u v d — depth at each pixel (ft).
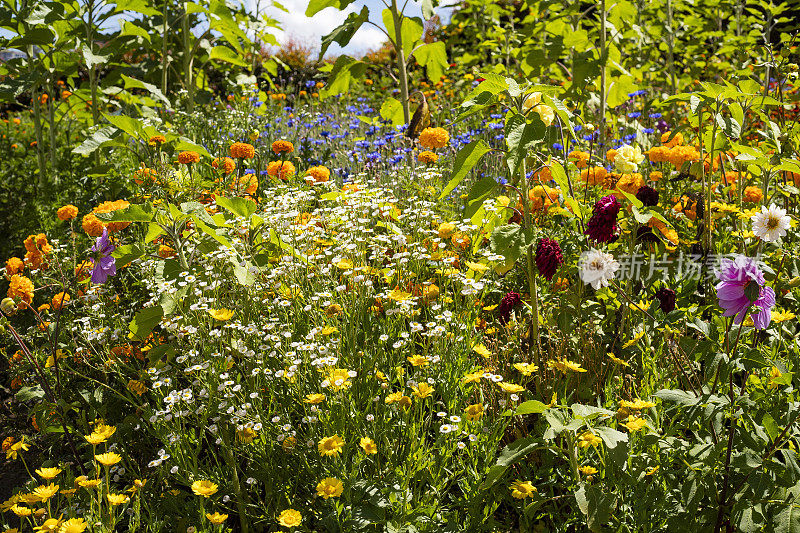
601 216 7.34
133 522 5.88
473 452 6.43
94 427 7.61
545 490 6.31
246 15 19.56
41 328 8.40
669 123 18.62
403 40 15.11
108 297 9.16
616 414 5.93
